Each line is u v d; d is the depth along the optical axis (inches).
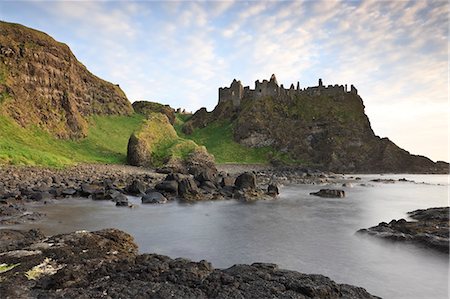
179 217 1213.1
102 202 1485.0
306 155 5546.3
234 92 6875.0
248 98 6840.6
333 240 900.0
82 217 1152.8
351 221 1185.4
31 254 623.5
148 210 1352.1
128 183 2070.6
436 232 892.0
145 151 3309.5
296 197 1873.8
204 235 943.7
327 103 6343.5
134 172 2716.5
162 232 971.9
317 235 959.0
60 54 4234.7
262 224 1110.4
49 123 3523.6
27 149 2524.6
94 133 4288.9
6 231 786.8
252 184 1973.4
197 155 3287.4
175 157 3233.3
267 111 6205.7
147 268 544.4
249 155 5521.7
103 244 727.1
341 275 641.6
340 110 6141.7
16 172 1904.5
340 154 5354.3
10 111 3095.5
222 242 869.8
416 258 743.1
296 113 6190.9
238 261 717.9
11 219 1044.5
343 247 831.1
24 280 507.5
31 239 762.2
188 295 453.1
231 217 1232.8
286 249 811.4
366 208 1509.6
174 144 3476.9
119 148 4062.5
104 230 812.6
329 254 773.3
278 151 5659.5
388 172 5128.0
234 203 1603.1
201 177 2079.2
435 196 2084.2
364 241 887.7
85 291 461.4
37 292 470.6
